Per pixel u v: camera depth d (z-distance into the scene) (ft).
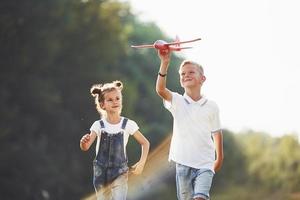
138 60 280.10
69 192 203.21
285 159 195.21
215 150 45.96
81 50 214.90
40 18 202.28
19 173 195.00
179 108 43.88
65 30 208.85
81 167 206.28
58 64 209.97
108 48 222.48
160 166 72.54
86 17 217.97
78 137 208.74
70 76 212.02
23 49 200.44
